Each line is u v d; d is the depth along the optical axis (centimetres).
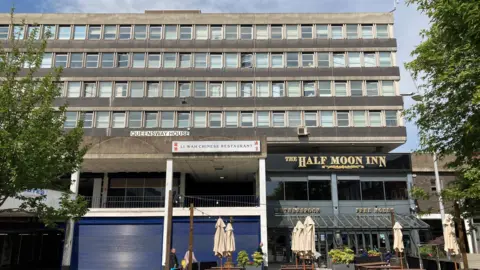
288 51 4166
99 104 4022
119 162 2950
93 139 2780
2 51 1552
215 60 4166
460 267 1925
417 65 1398
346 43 4188
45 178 1431
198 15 4275
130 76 4100
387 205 3338
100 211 2722
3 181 1352
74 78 4078
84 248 2670
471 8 992
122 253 2672
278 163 3394
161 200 3469
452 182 1438
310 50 4162
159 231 2720
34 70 1576
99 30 4238
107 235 2697
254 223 2722
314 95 4059
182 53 4191
